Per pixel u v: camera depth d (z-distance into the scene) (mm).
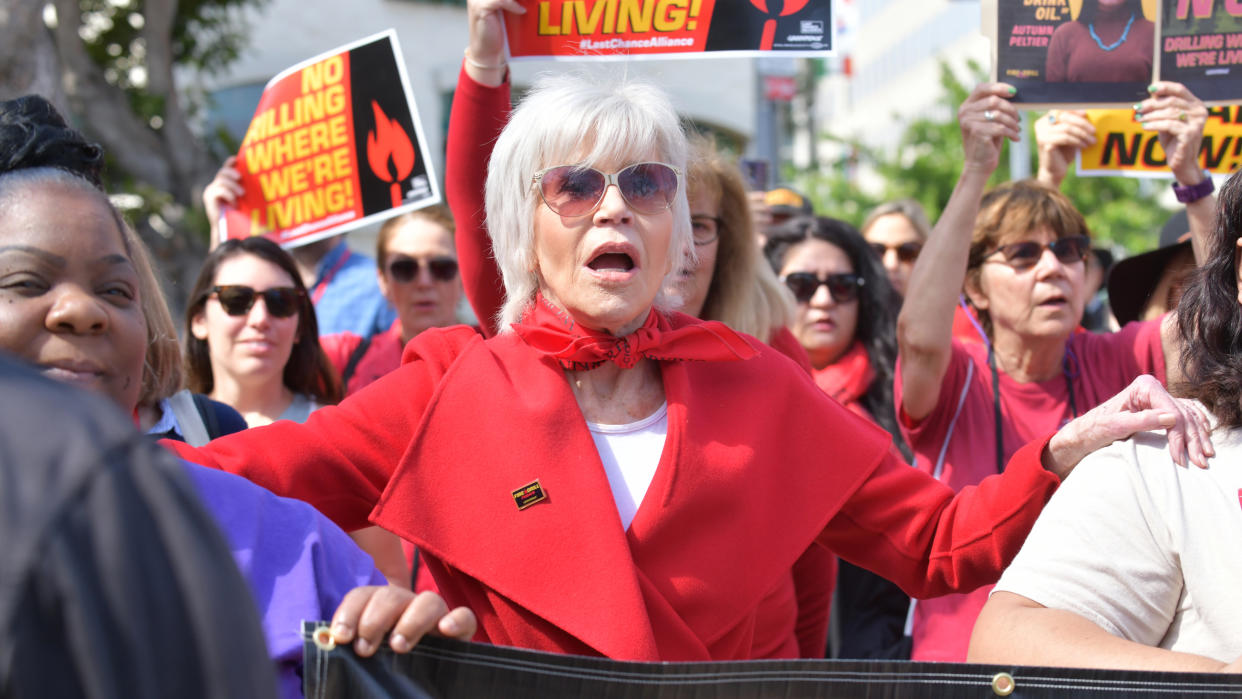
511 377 2162
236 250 4012
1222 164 4125
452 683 1751
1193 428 1907
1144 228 12688
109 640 815
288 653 1754
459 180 2900
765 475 2139
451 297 4910
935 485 2238
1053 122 4090
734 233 3438
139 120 9922
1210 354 1993
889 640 3514
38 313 1607
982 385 3482
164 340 2658
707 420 2148
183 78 14016
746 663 1843
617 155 2115
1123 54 3588
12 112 1890
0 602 788
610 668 1810
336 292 5613
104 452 844
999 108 3398
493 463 2066
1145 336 3482
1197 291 2041
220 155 11320
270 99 4180
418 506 2064
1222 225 2027
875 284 4410
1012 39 3580
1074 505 1937
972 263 3580
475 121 2883
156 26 10141
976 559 2137
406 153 3957
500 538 2025
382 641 1723
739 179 3439
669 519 2037
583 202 2104
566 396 2123
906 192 15797
